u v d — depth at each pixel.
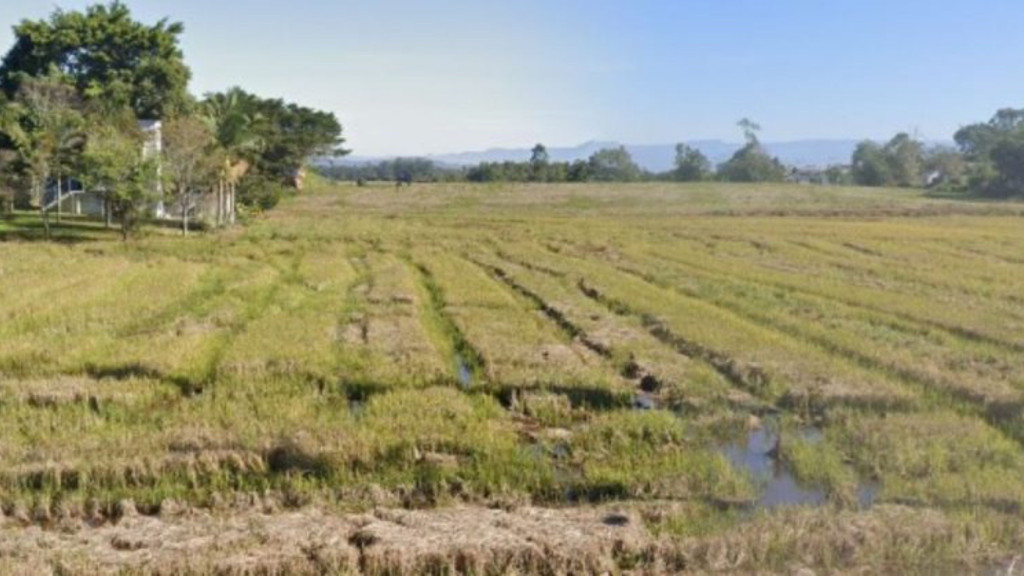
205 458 10.49
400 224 55.62
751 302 24.09
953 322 20.80
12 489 9.72
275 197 64.50
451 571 7.94
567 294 25.38
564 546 8.27
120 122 45.88
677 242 43.56
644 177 133.00
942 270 32.19
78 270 28.34
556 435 12.05
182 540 8.34
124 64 63.00
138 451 10.75
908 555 8.36
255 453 10.74
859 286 27.97
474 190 93.31
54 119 44.84
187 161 45.19
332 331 18.83
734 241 43.97
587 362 16.48
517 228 52.66
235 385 14.16
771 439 12.30
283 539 8.37
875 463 10.80
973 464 10.76
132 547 8.23
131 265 30.28
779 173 135.12
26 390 13.37
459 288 26.23
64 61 62.12
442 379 14.82
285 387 14.07
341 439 11.20
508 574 7.95
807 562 8.29
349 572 7.83
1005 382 14.91
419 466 10.70
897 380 15.27
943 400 13.95
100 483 10.04
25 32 61.19
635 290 25.88
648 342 18.20
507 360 16.34
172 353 15.98
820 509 9.36
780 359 16.44
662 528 8.91
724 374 16.03
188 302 22.89
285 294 24.50
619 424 12.30
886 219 63.62
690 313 21.72
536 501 9.91
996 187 96.75
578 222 58.69
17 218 48.03
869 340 18.53
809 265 33.97
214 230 47.81
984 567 8.24
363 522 8.86
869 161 132.00
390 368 15.41
